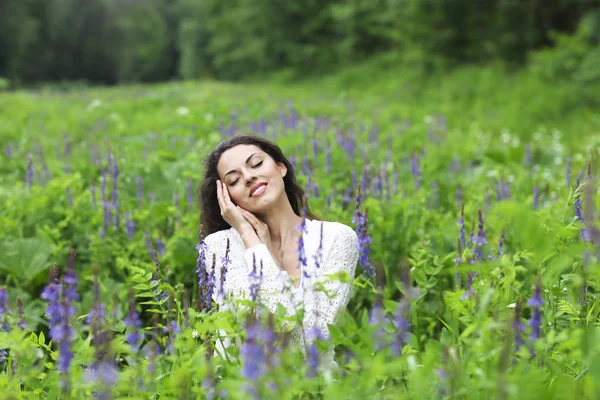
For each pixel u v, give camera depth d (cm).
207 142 748
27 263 420
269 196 300
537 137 1051
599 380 169
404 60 2573
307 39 3466
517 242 378
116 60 5388
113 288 388
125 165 585
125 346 196
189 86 2206
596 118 1548
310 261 288
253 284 231
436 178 595
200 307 266
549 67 1902
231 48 3922
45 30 4928
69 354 189
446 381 181
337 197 465
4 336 210
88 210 485
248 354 164
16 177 642
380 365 174
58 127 982
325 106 1287
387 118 1117
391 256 411
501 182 527
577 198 250
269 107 1209
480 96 1939
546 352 202
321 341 195
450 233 417
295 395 199
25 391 220
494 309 216
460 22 2472
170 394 205
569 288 242
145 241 420
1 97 1555
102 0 5316
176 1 5650
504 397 158
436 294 364
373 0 3031
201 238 282
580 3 2231
